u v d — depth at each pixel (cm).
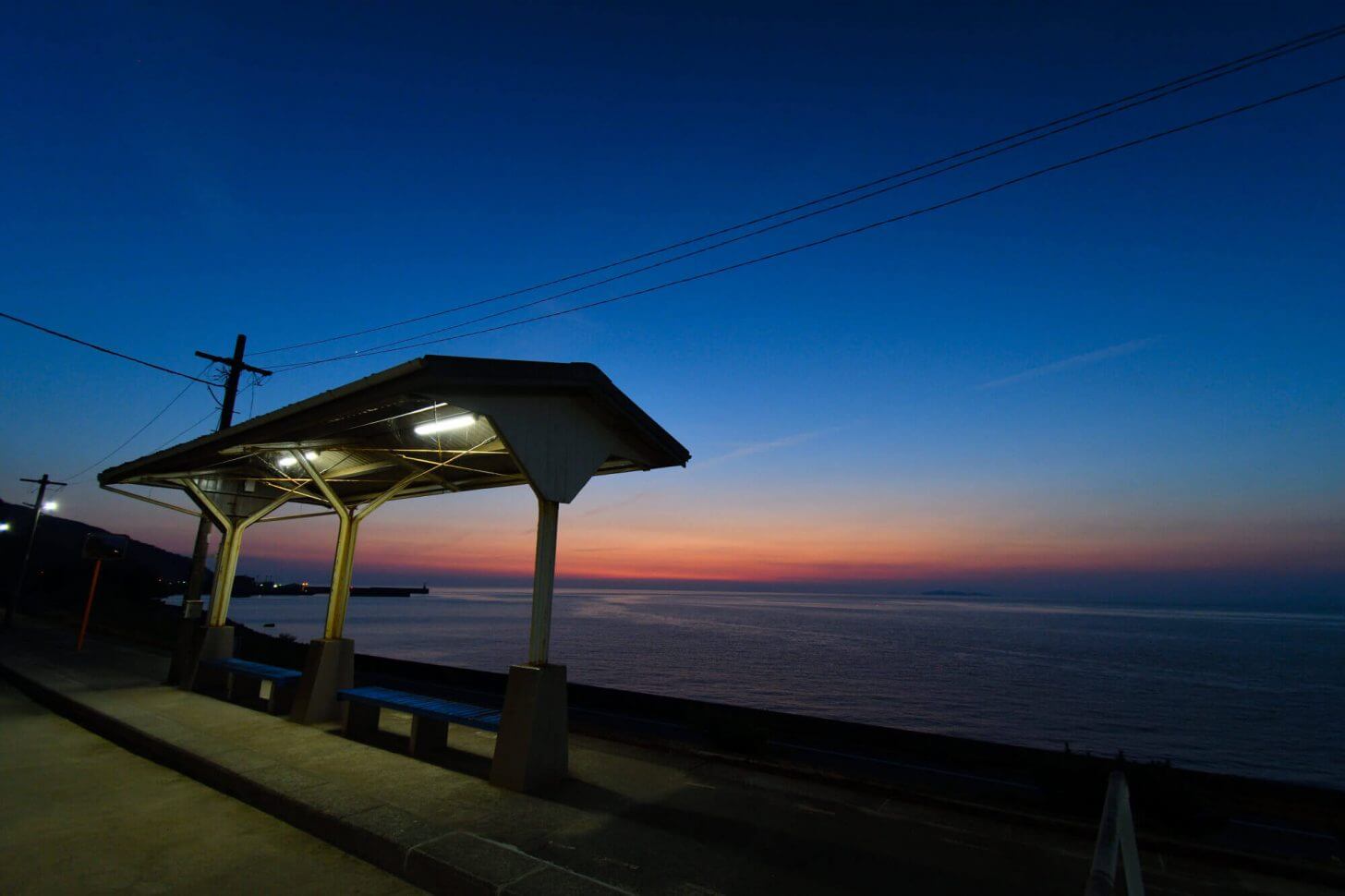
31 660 1258
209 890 382
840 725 960
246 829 479
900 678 4906
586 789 545
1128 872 247
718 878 391
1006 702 3953
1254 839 599
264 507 1048
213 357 1595
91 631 2002
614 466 758
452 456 757
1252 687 5169
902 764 823
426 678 1480
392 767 585
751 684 4278
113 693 922
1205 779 767
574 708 1171
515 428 556
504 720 559
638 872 394
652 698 1122
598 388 598
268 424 621
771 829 470
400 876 410
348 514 834
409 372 473
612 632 8994
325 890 389
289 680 806
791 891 379
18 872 397
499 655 5331
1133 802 603
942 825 488
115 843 447
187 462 812
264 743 659
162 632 1927
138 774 608
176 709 811
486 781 552
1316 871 411
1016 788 722
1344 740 3111
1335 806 691
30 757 660
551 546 587
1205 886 403
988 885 394
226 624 1001
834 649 7131
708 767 620
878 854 435
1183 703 4234
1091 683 5103
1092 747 2780
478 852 409
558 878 379
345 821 455
